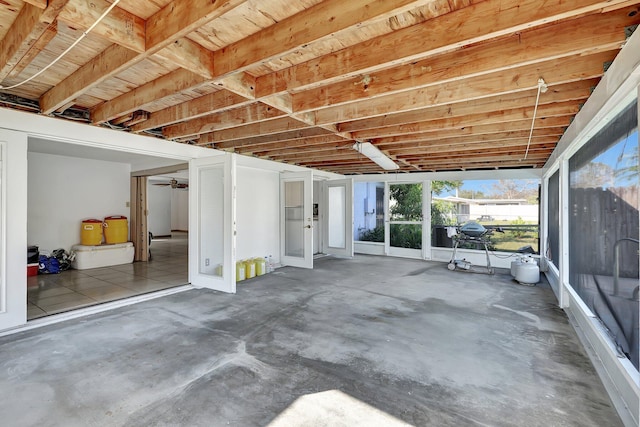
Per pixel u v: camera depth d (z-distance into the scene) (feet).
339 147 16.60
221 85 8.32
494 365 8.59
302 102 10.24
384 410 6.67
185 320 11.81
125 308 13.16
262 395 7.17
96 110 11.86
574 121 10.73
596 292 9.52
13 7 6.23
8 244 10.61
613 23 6.07
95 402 6.88
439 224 26.40
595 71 7.45
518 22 5.64
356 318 12.13
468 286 17.10
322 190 28.22
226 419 6.36
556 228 17.38
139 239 23.65
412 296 15.15
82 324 11.35
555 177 17.78
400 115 11.80
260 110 11.41
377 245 28.84
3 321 10.52
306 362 8.70
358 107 10.91
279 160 21.93
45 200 20.29
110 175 23.08
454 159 20.07
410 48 6.73
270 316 12.31
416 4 5.11
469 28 6.09
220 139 15.05
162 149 15.25
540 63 8.07
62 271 19.66
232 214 15.35
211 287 16.06
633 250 6.98
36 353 9.10
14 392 7.22
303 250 22.45
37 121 11.21
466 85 9.03
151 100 9.60
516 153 17.99
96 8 5.80
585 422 6.30
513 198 24.54
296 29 6.37
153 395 7.14
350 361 8.78
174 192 48.67
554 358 8.98
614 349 7.49
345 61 7.63
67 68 8.71
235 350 9.39
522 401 7.00
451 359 8.93
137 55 6.81
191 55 7.32
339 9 5.83
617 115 7.93
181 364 8.54
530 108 10.72
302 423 6.26
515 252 22.77
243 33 7.04
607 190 8.66
